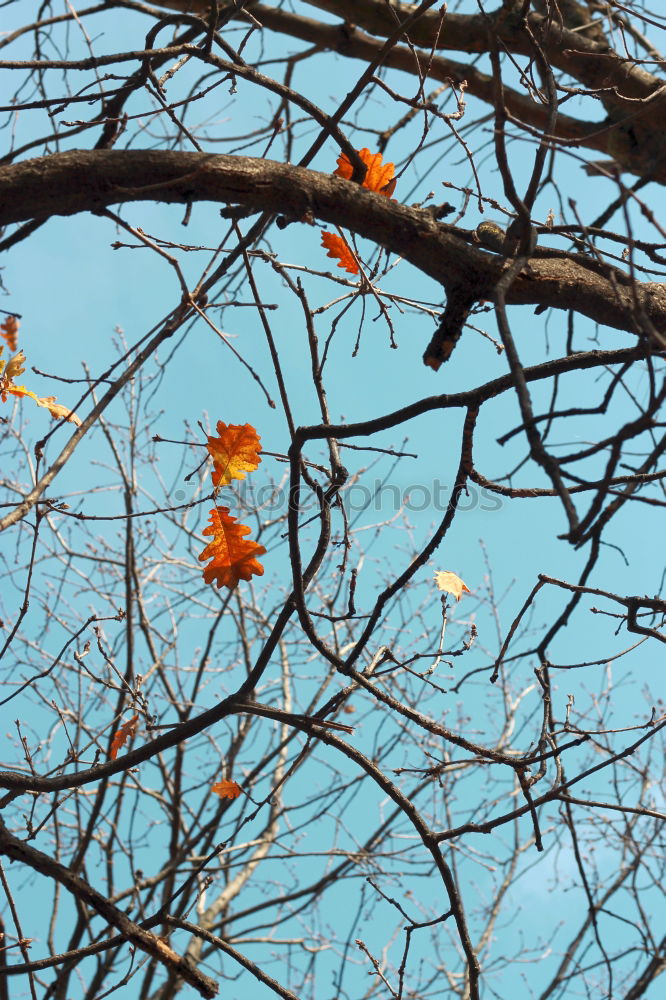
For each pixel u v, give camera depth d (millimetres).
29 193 2180
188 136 2414
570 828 2457
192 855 4844
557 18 3525
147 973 4539
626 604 2268
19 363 2707
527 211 1941
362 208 2309
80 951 2342
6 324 2900
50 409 2758
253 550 2428
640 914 4430
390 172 2602
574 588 2271
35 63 2348
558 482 1485
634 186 2635
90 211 2262
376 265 2721
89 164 2189
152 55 2424
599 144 3736
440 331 2402
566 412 1806
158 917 2463
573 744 2244
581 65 3600
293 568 2393
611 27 3168
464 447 2195
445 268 2350
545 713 2381
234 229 2518
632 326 2455
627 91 3549
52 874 2328
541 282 2379
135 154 2219
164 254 2273
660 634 2293
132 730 2682
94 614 2549
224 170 2238
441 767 2357
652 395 1635
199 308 2348
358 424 2281
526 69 2518
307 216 2297
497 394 2197
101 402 2355
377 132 3631
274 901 5059
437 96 3688
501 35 3611
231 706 2441
